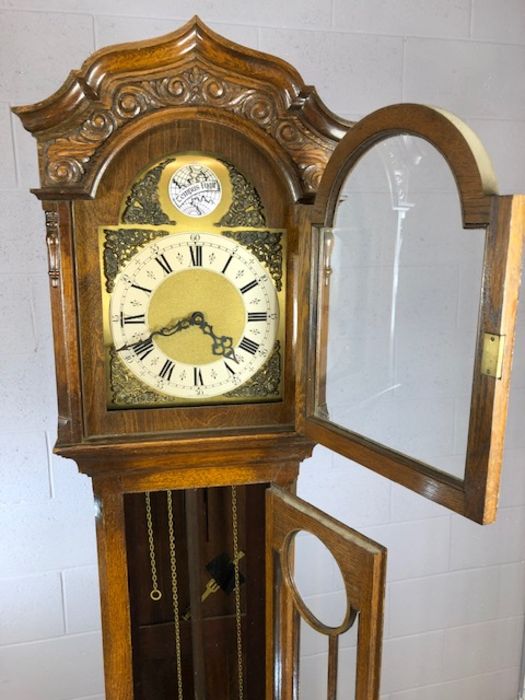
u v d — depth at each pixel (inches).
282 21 48.2
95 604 53.5
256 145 35.4
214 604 50.9
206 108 34.1
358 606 33.3
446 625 63.2
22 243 46.6
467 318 28.3
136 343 36.6
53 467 50.2
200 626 44.5
